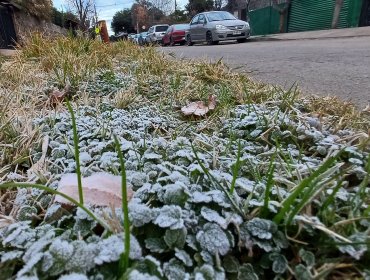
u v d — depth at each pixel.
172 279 0.64
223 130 1.63
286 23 18.75
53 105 2.27
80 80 2.66
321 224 0.74
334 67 4.07
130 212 0.75
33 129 1.58
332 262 0.73
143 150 1.30
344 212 0.86
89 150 1.26
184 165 1.12
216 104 2.09
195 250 0.73
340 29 13.98
